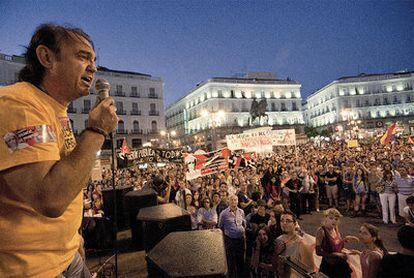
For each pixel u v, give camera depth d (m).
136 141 53.66
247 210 8.18
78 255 1.29
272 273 4.97
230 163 11.68
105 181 15.19
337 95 76.31
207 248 1.48
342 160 16.05
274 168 13.96
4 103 0.83
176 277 1.20
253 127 67.94
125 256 5.47
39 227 0.90
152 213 3.72
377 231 3.91
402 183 8.92
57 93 1.00
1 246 0.85
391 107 74.25
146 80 55.38
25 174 0.77
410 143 21.50
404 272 3.03
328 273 4.18
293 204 10.98
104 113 0.92
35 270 0.89
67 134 1.04
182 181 10.40
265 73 75.94
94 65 1.08
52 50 0.97
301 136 37.16
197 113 71.19
